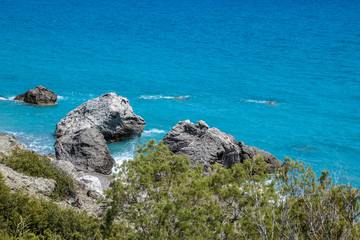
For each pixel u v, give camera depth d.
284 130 63.47
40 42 132.88
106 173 42.88
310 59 122.50
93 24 176.25
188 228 15.09
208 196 16.61
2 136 40.66
